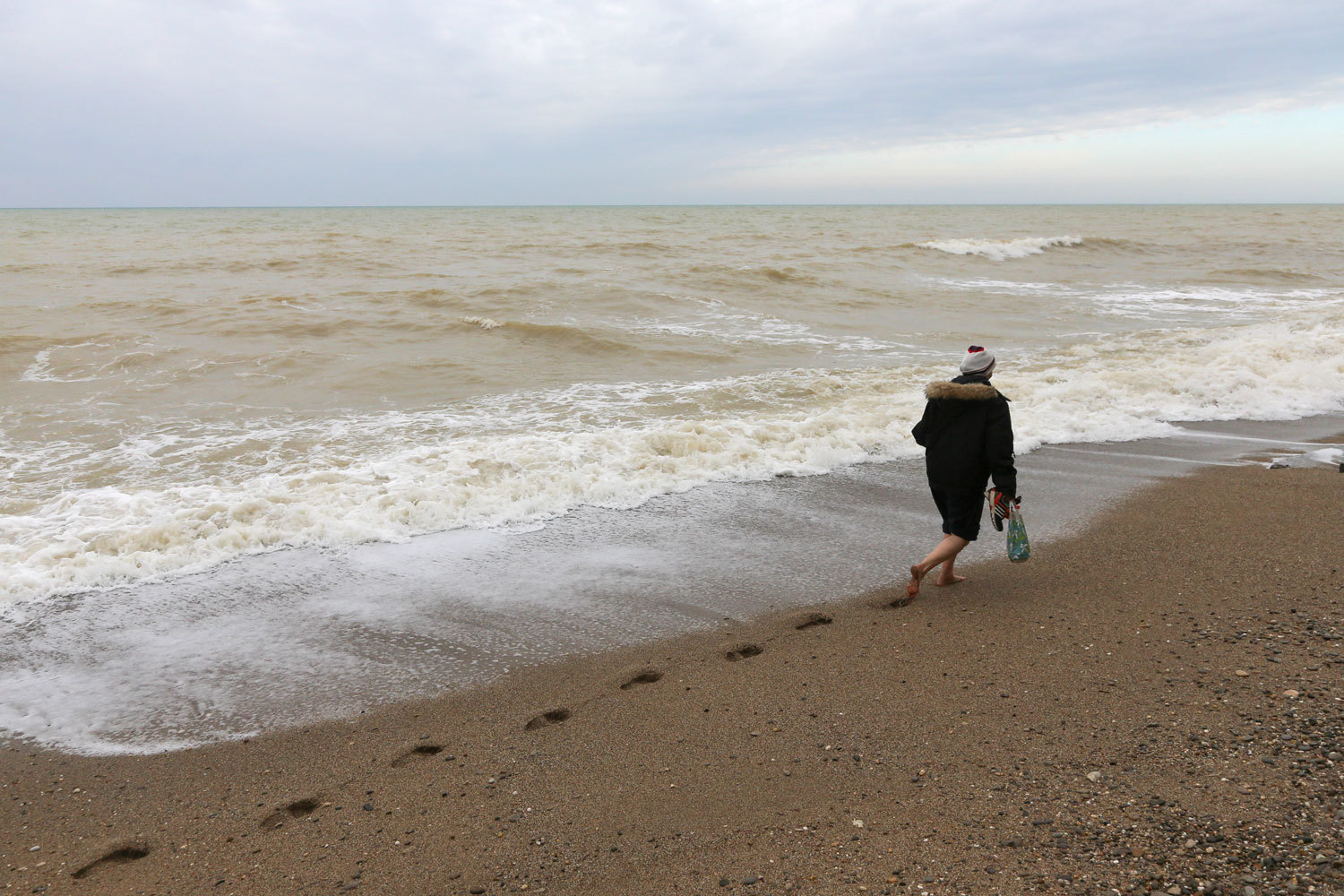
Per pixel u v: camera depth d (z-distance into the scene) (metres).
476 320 13.89
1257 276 23.78
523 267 23.14
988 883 2.45
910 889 2.45
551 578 5.12
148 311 14.81
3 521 5.77
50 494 6.44
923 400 9.23
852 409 8.84
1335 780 2.80
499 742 3.45
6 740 3.54
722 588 4.97
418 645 4.32
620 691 3.84
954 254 28.59
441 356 11.82
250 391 9.86
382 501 6.14
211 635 4.43
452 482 6.56
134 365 10.98
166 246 31.81
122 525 5.73
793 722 3.50
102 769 3.35
